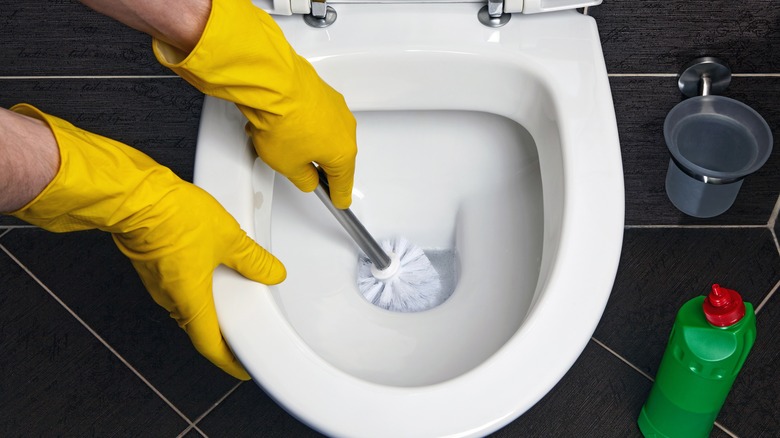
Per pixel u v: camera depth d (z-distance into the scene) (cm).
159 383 128
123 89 118
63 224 72
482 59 90
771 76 111
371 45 90
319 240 102
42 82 118
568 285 77
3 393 128
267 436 122
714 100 109
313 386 73
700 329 98
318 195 90
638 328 128
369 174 108
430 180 108
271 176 91
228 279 80
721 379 101
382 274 109
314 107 78
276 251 96
